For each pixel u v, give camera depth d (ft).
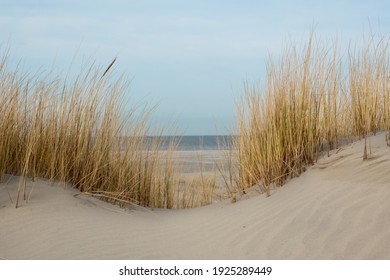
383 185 11.97
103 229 12.75
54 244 11.44
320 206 11.92
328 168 14.69
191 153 51.31
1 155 14.89
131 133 17.28
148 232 12.92
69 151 16.16
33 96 15.61
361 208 11.13
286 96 16.12
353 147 15.94
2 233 12.07
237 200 16.03
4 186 14.76
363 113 17.31
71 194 15.30
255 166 16.69
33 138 15.35
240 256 10.30
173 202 18.66
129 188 17.02
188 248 11.36
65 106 16.05
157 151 18.17
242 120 17.10
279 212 12.48
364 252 9.25
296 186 14.32
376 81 17.54
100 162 16.35
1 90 15.24
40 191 14.79
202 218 14.29
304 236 10.55
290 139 15.64
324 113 16.80
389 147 14.80
